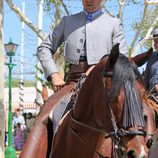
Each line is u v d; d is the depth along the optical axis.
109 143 5.07
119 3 16.61
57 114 5.46
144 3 16.34
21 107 28.67
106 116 4.54
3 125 9.34
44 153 5.43
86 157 5.05
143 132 4.31
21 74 32.06
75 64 5.81
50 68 5.81
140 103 4.41
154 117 5.81
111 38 5.77
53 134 5.46
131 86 4.39
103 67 4.68
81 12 5.93
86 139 5.03
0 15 9.17
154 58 7.25
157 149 5.21
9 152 17.58
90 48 5.73
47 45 5.99
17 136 22.52
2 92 9.34
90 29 5.77
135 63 4.86
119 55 4.63
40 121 5.51
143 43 16.81
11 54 17.84
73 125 5.11
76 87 5.41
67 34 5.89
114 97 4.38
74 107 5.16
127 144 4.31
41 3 18.53
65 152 5.27
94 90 4.82
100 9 5.88
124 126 4.32
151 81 7.18
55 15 15.77
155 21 17.00
